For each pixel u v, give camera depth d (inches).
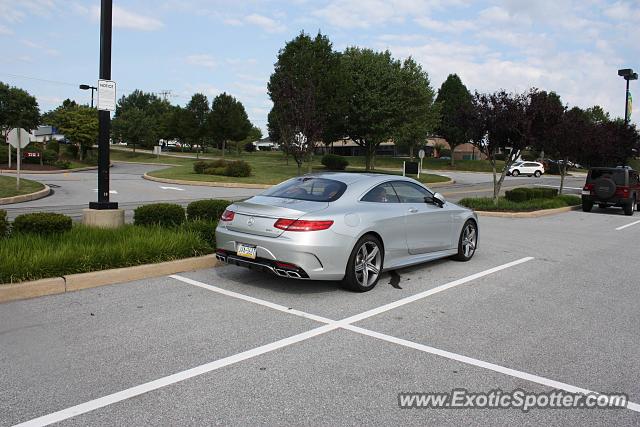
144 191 921.5
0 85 2230.6
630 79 1088.2
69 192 868.0
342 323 201.9
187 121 2800.2
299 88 1056.8
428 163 2486.5
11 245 249.0
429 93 1852.9
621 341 190.4
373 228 248.4
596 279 295.3
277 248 224.7
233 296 235.6
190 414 128.9
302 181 271.3
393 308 224.1
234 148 3654.0
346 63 1460.4
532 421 131.3
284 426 124.3
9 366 154.4
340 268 234.5
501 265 327.3
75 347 170.4
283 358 165.6
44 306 212.4
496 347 180.5
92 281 242.7
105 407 131.4
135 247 268.1
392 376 154.3
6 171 1381.6
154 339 179.3
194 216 359.6
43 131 2645.2
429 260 298.7
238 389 143.1
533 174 2129.7
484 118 669.9
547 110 657.6
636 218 695.7
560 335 195.3
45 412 128.0
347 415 130.6
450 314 218.2
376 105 1453.0
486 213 655.8
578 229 539.5
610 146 944.3
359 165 2172.7
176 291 241.1
